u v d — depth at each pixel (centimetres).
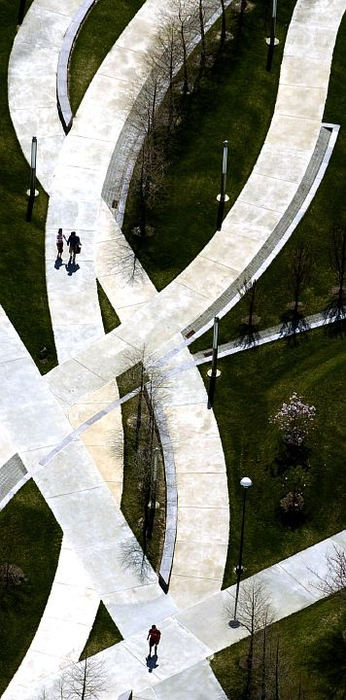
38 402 11625
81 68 13150
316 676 10375
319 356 11812
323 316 12019
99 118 12938
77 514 11119
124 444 11438
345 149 12825
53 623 10662
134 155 12769
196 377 11750
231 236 12412
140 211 12500
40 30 13275
